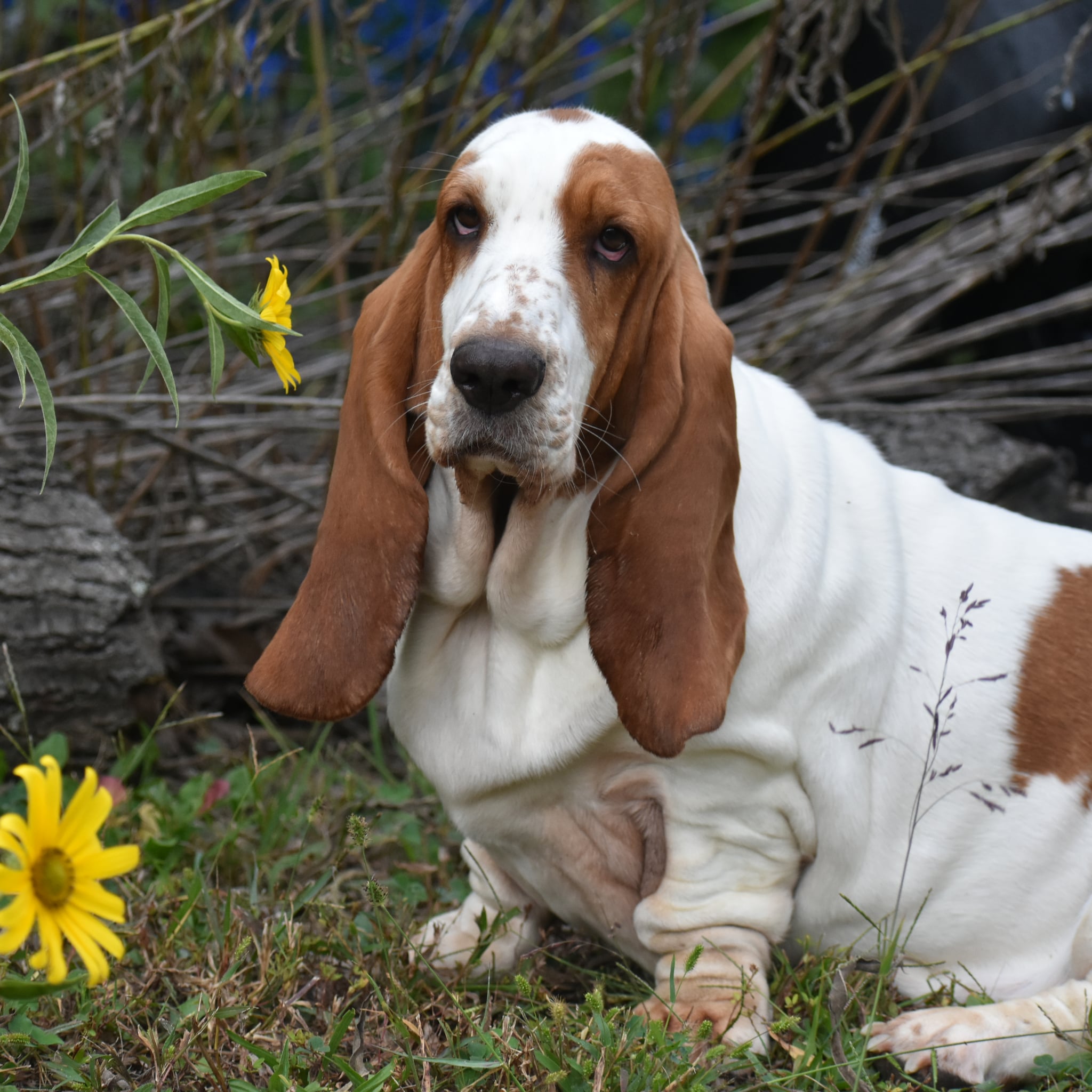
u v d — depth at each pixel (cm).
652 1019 250
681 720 232
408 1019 235
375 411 248
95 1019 233
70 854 163
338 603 249
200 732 407
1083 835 268
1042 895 268
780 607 249
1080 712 271
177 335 562
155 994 252
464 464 233
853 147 544
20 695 348
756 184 573
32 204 602
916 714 267
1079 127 493
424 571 260
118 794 327
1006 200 495
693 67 492
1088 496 516
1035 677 271
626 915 274
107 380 449
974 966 273
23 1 573
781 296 470
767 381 276
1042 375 538
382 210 445
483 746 256
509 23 508
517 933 285
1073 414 502
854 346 523
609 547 241
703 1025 221
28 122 461
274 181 539
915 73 489
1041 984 269
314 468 476
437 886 323
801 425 269
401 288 252
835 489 267
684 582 236
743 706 247
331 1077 229
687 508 237
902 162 531
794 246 573
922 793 267
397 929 265
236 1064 228
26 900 157
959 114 493
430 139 648
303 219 546
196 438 452
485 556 254
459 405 226
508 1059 222
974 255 494
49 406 199
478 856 285
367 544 248
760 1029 249
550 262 231
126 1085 223
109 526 377
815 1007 247
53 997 237
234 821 321
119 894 295
